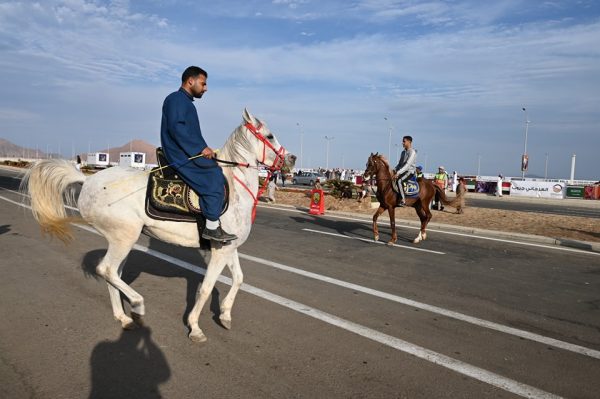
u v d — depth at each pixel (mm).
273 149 4629
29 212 12836
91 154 55781
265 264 7391
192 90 4281
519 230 11992
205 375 3531
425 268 7570
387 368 3760
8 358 3717
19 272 6352
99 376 3461
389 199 9797
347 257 8250
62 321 4547
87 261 7059
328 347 4145
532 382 3611
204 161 4039
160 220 4195
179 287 5832
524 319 5133
